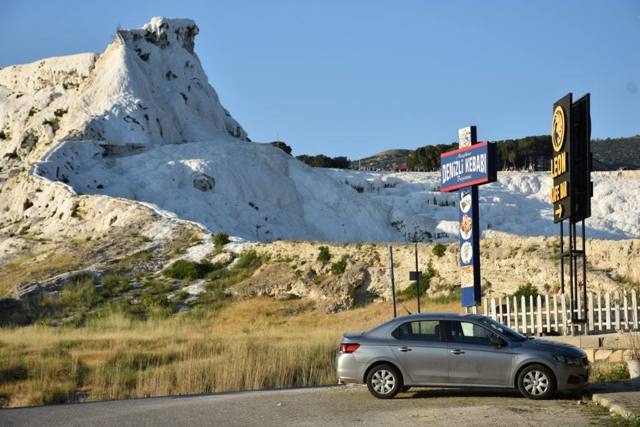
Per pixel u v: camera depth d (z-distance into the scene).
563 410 18.50
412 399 20.98
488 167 29.98
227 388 29.00
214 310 57.03
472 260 30.78
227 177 93.19
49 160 87.75
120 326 52.12
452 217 106.81
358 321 51.97
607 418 17.28
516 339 20.73
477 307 30.56
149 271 66.12
